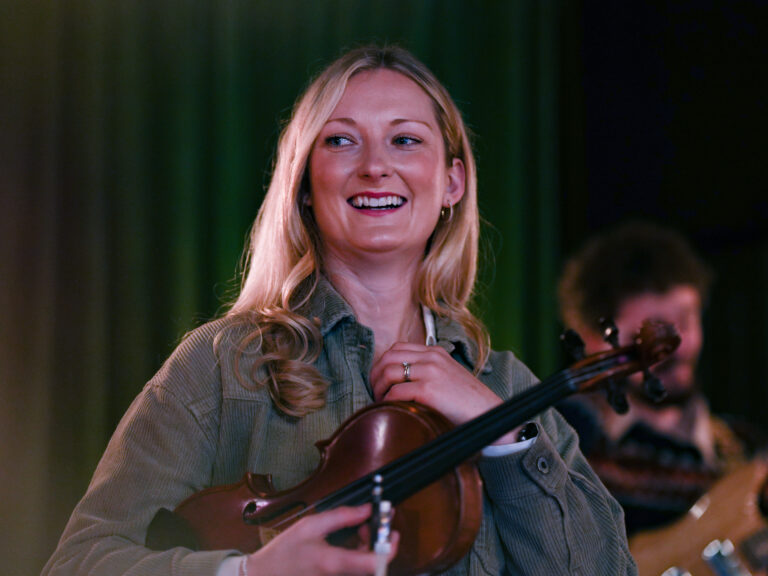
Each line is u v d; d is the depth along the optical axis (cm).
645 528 354
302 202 257
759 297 572
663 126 563
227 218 517
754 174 534
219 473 230
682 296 363
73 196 500
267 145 525
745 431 370
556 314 577
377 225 243
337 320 243
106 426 493
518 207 581
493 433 199
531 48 588
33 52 501
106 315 499
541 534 227
